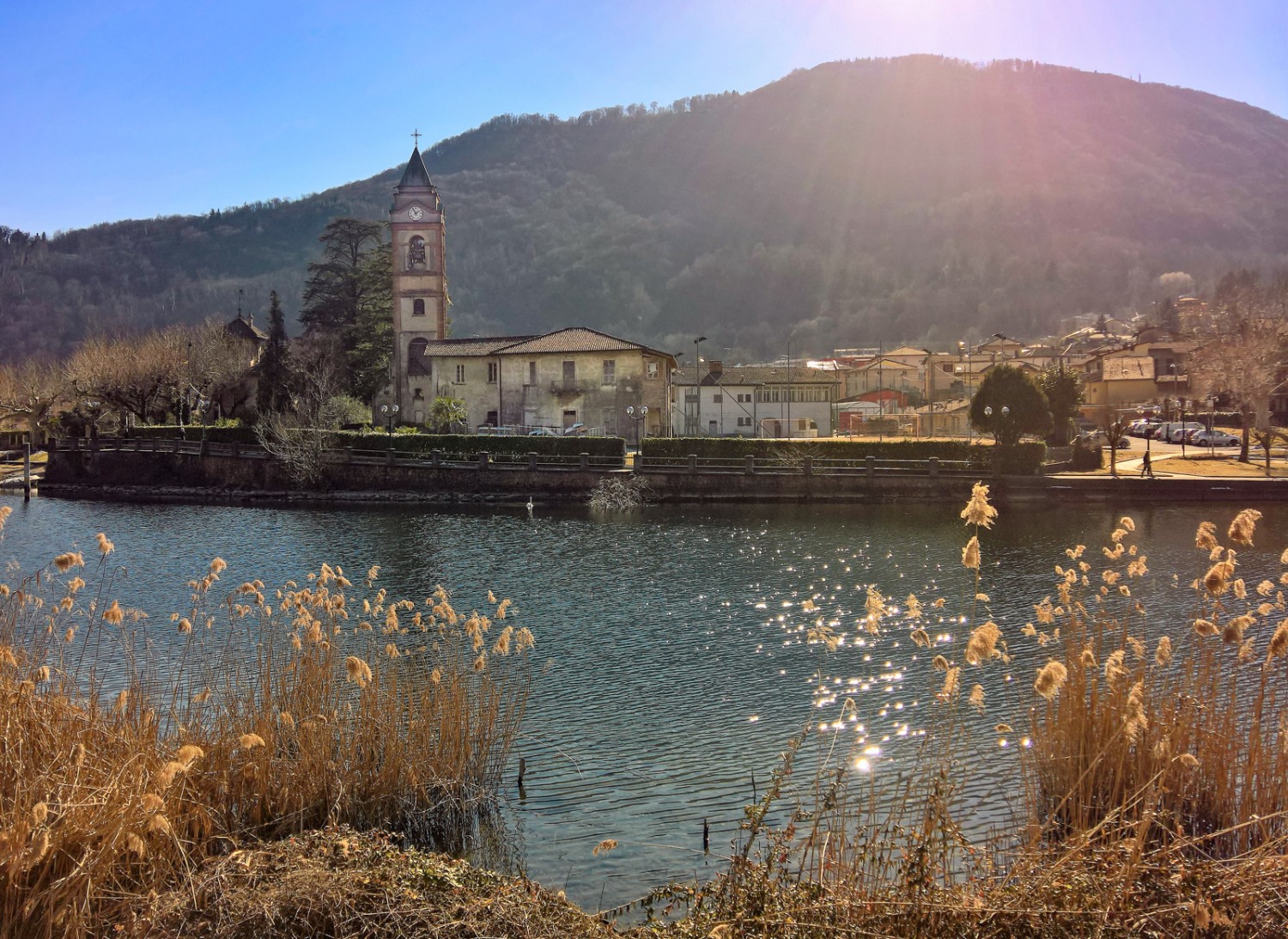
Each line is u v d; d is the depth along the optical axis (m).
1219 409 87.31
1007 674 17.78
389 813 11.59
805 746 14.83
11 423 82.69
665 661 20.16
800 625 23.53
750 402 88.88
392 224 79.38
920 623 23.42
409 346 80.00
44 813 7.35
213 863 8.78
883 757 14.09
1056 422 62.56
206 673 14.80
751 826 9.72
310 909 8.03
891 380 108.31
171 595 26.94
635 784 13.44
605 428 71.69
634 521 46.25
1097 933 7.04
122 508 53.34
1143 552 34.00
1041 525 42.69
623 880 10.73
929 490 53.12
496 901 8.45
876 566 32.00
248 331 92.38
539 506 53.22
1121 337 139.88
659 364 73.56
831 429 88.06
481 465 56.25
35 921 7.61
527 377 72.75
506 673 18.75
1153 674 12.19
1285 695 14.78
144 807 8.14
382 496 56.00
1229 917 7.48
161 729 12.65
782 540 38.69
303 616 12.77
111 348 74.31
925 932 7.53
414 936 7.87
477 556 35.31
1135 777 10.17
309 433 59.28
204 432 66.19
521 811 12.57
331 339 81.56
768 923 7.75
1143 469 55.06
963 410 82.00
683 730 15.66
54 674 13.09
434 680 13.53
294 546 38.22
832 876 9.17
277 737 11.70
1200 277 184.88
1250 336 66.75
